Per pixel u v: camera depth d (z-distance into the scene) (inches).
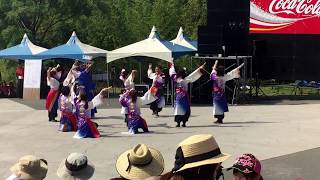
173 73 626.8
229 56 868.0
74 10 1227.9
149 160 150.1
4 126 652.7
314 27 869.8
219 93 647.1
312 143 524.1
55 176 402.0
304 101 883.4
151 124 652.7
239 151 486.6
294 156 466.9
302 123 647.8
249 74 913.5
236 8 893.8
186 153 130.0
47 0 1204.5
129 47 888.9
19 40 1200.8
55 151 498.3
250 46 899.4
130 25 1416.1
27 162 176.4
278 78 900.0
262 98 932.6
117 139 552.4
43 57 954.7
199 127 623.8
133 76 663.1
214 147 131.7
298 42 883.4
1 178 402.9
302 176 398.9
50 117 693.3
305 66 882.1
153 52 859.4
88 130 560.4
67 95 607.5
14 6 1186.6
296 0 877.2
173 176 130.4
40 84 967.6
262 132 585.6
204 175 129.1
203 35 896.3
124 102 589.0
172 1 1483.8
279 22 888.3
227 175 388.2
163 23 1430.9
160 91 720.3
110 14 1352.1
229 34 888.9
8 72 1264.8
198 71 629.3
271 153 478.6
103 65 1315.2
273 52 898.7
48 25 1253.1
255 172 145.3
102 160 455.8
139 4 1489.9
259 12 892.0
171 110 789.9
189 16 1477.6
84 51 940.6
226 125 636.1
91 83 698.8
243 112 751.1
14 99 969.5
